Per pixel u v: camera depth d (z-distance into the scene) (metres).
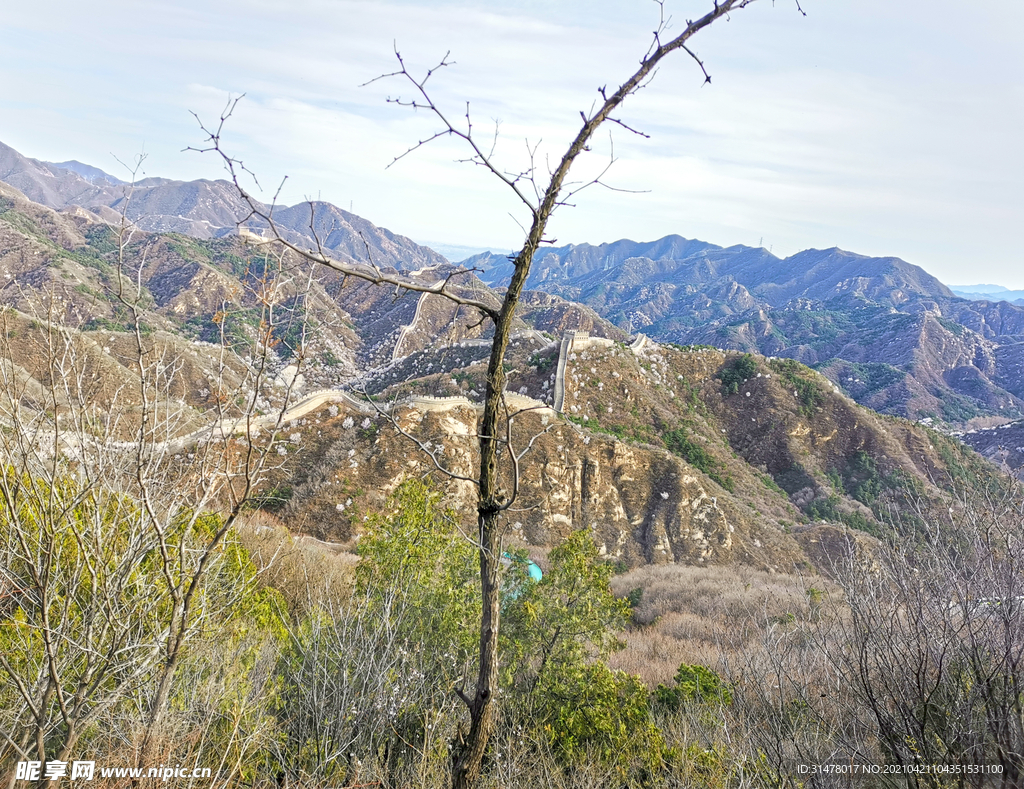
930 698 4.73
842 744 5.44
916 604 5.27
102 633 4.61
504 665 10.38
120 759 4.54
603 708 9.75
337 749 6.75
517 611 11.25
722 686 10.12
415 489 11.86
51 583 4.26
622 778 7.96
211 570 6.17
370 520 11.73
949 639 4.99
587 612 11.09
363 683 7.55
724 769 6.45
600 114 5.00
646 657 19.59
